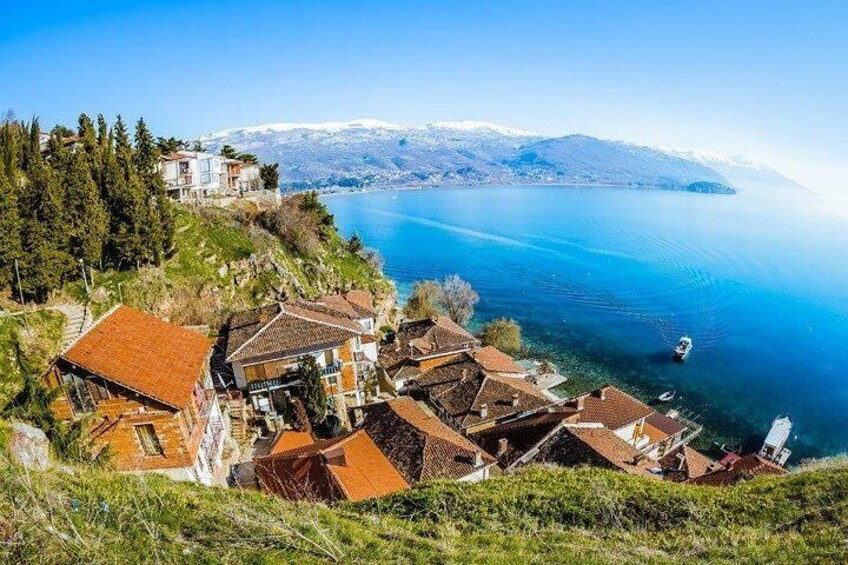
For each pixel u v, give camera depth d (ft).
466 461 108.06
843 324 346.33
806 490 64.69
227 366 145.28
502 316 331.57
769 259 571.69
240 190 298.35
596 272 467.11
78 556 34.32
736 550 50.47
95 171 180.14
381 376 190.90
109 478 49.75
